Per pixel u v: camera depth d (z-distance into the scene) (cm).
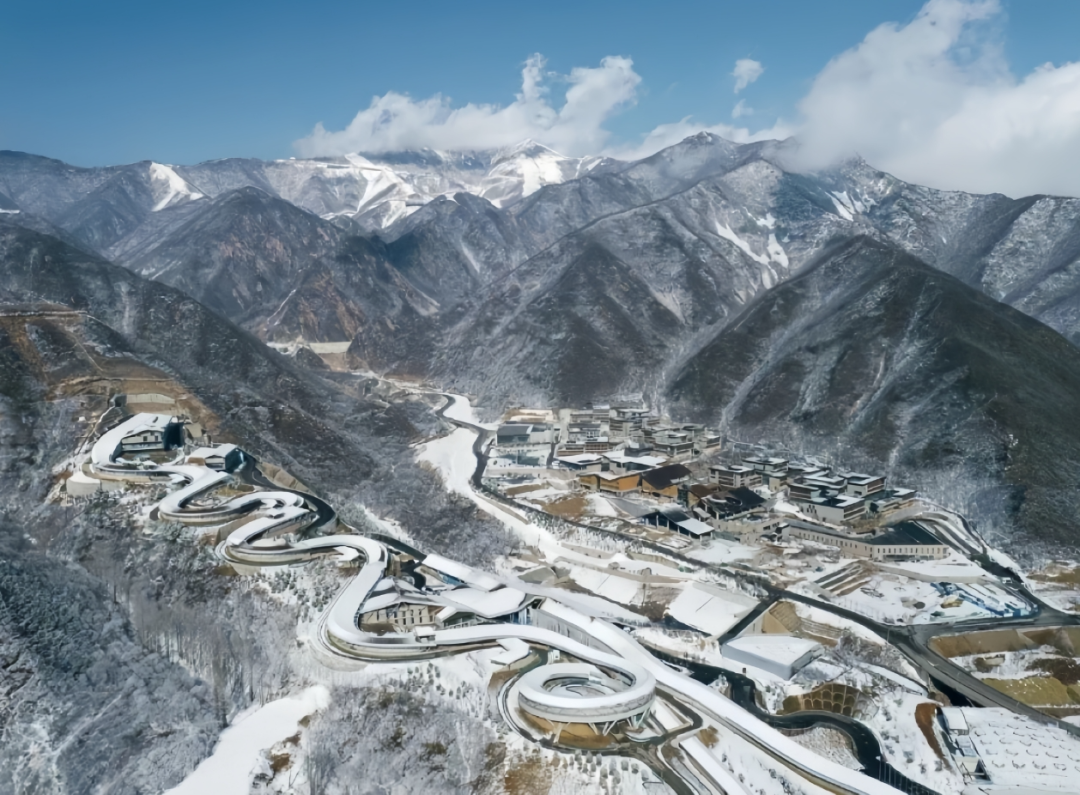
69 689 15200
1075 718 16388
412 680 15550
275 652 16625
